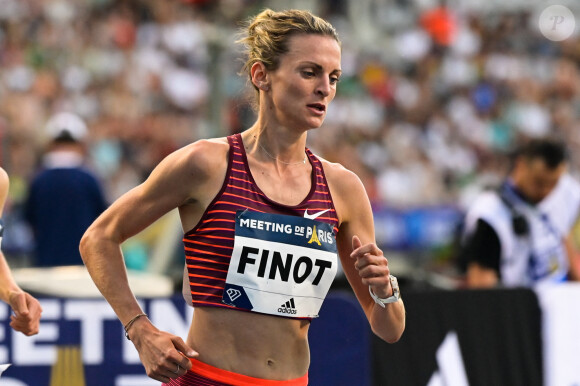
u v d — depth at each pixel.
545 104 36.94
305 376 7.41
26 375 11.29
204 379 7.03
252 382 7.02
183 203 7.16
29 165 25.03
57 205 16.91
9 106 26.31
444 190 32.00
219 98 20.56
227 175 7.08
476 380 12.92
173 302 11.57
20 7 29.48
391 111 33.69
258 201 7.07
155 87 29.36
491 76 36.81
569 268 15.23
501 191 14.81
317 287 7.24
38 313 8.35
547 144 14.59
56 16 29.88
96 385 11.40
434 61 36.09
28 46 28.83
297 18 7.12
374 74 34.44
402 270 23.28
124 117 27.94
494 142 34.66
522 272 14.77
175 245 17.67
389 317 7.48
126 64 29.58
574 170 35.47
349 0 35.34
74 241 16.95
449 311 13.00
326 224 7.26
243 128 21.95
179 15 31.47
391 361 12.60
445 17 37.16
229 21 25.39
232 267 6.96
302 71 7.01
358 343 11.38
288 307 7.11
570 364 13.31
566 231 15.05
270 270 7.02
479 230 14.61
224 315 7.02
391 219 26.27
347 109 32.50
